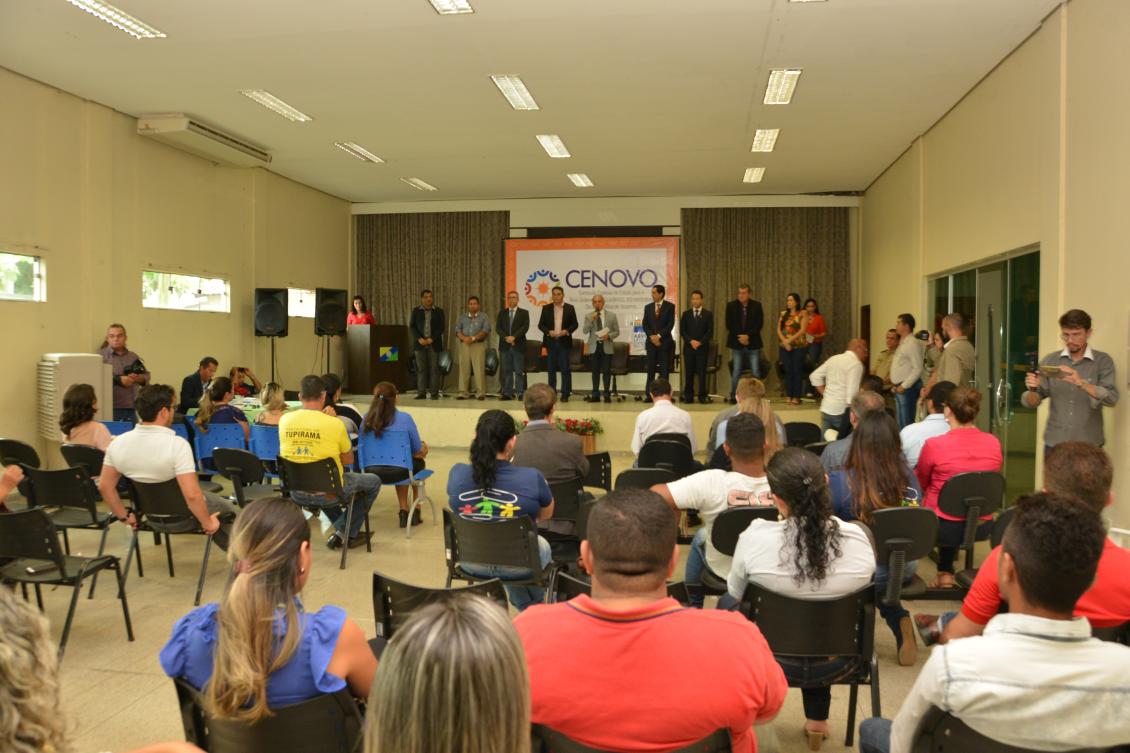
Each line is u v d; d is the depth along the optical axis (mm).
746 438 3059
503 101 7984
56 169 7617
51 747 896
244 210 10797
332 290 11578
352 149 10062
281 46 6492
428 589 2285
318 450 4867
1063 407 4832
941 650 1385
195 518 4211
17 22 6023
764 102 7977
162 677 3283
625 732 1333
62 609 4102
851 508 3336
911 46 6418
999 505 3900
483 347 11742
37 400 7445
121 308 8484
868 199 12266
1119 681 1291
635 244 13234
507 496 3406
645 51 6570
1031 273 6340
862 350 8141
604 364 11125
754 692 1378
